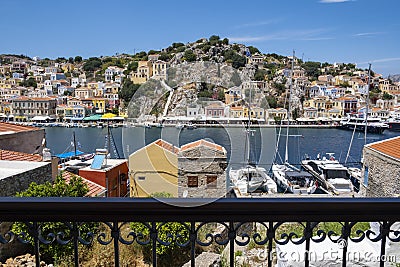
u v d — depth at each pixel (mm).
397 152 14773
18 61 141500
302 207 1521
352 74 113438
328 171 25922
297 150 41812
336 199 1538
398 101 93938
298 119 70500
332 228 4270
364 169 17469
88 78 119875
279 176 24156
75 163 20297
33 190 8562
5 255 7109
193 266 1590
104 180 14938
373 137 56281
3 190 8852
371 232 1658
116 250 1604
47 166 11016
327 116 77375
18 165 10586
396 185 14211
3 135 15414
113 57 138500
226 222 1553
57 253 6746
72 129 65562
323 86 91438
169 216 1535
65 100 84250
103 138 54156
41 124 70750
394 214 1537
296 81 83750
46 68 129500
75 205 1505
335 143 48906
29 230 1556
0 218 1520
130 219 1535
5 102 77938
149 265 6543
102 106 81188
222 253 5711
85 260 6566
